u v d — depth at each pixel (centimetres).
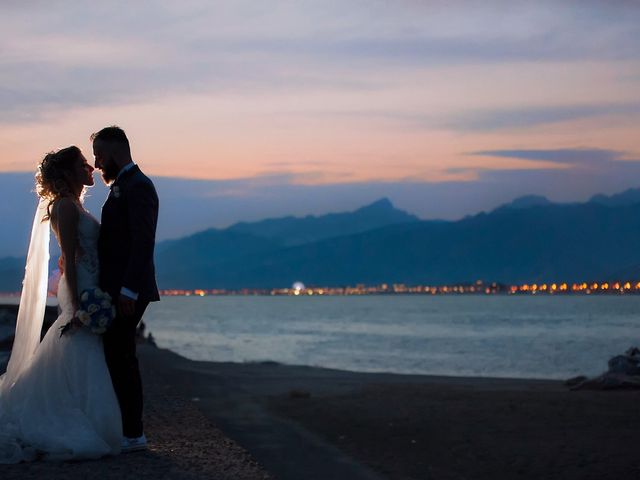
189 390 1358
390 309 19725
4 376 579
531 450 825
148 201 536
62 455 523
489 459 796
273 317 14112
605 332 7794
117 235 541
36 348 573
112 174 550
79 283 544
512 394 1292
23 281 580
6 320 1303
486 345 5822
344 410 1113
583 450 821
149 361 1964
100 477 482
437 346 5750
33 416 536
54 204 547
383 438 909
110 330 546
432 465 768
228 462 538
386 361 4212
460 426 974
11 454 521
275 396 1318
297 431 949
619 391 1371
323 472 726
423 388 1458
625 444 847
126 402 555
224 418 1050
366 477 715
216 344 5975
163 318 13825
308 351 5141
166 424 711
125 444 558
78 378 540
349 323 11112
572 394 1293
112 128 546
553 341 6319
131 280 527
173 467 516
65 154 555
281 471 727
